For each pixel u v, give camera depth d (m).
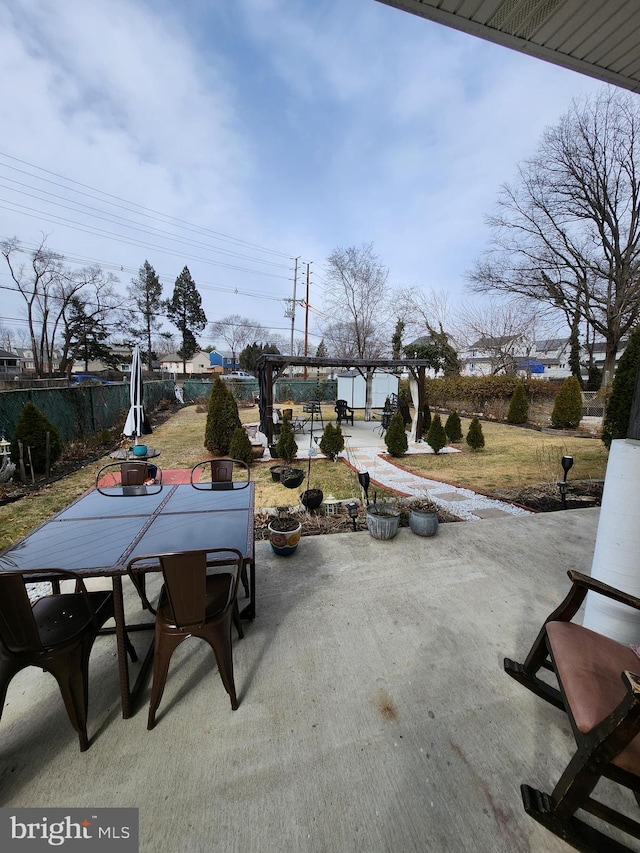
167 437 9.67
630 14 1.68
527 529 3.62
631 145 12.55
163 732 1.57
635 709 1.00
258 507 4.34
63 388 7.70
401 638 2.13
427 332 20.17
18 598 1.35
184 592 1.53
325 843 1.20
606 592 1.50
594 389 18.58
